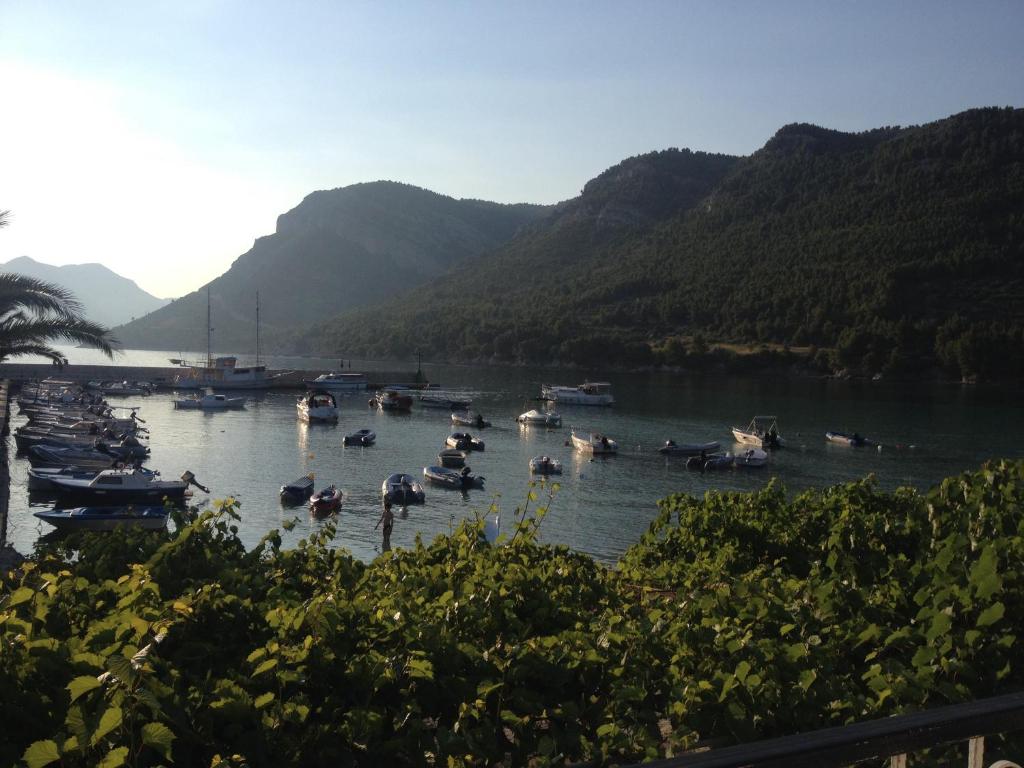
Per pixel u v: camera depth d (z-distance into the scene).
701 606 7.82
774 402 106.88
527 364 192.25
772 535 13.16
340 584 8.37
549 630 8.13
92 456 55.31
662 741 6.12
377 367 199.88
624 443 72.31
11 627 5.72
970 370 131.50
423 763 5.51
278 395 114.25
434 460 61.47
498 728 6.26
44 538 35.75
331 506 42.84
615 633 7.02
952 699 6.13
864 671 7.33
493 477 55.50
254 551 9.38
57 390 100.25
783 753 2.42
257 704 5.21
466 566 9.38
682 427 83.19
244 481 51.94
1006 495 11.04
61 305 28.22
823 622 7.96
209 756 5.12
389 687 6.09
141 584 6.78
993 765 2.93
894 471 57.94
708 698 6.02
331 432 76.50
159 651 6.26
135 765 4.36
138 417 85.38
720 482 53.94
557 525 41.00
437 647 6.39
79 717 4.34
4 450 58.81
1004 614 7.41
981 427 81.25
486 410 98.94
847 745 2.54
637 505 46.22
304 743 5.28
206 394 102.62
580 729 6.18
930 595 7.54
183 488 44.62
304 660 5.96
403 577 8.92
